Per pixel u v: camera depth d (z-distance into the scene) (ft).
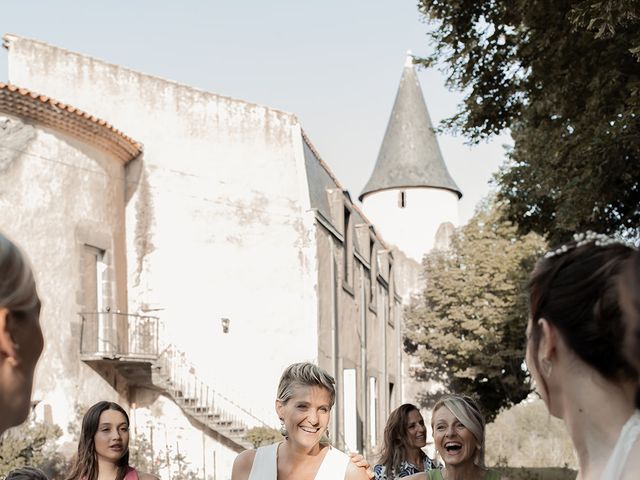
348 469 11.98
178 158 65.41
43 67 64.13
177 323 63.52
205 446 60.54
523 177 48.37
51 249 53.06
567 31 32.04
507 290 114.32
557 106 35.19
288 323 65.41
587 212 35.96
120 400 58.85
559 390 4.61
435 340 119.96
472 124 38.65
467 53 36.17
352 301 78.48
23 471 12.78
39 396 50.52
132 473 14.53
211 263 65.00
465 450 13.12
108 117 64.54
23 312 3.49
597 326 4.32
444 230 147.33
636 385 4.33
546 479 92.89
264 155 67.10
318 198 70.64
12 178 51.01
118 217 60.90
